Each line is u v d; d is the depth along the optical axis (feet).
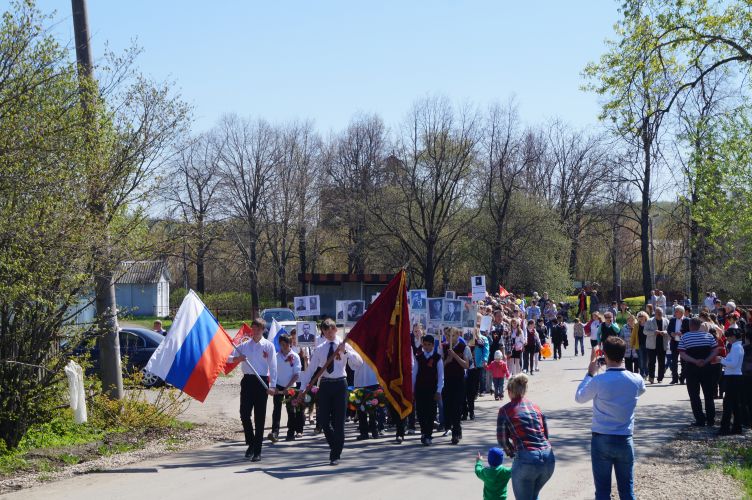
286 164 199.21
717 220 69.56
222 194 190.80
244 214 195.00
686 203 72.28
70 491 30.45
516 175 189.47
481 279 84.12
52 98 38.52
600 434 23.57
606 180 136.77
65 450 38.75
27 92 37.29
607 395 23.50
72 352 42.11
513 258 185.26
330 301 152.97
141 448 40.73
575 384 70.90
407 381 37.42
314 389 44.98
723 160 67.46
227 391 68.95
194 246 46.96
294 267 222.07
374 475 33.32
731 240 73.67
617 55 57.98
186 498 29.07
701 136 67.77
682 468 34.14
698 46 57.93
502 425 23.06
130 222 42.65
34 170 36.70
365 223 186.19
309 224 200.23
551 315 112.78
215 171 190.60
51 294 38.27
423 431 41.73
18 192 36.19
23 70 37.27
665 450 38.75
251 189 195.83
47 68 38.19
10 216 35.63
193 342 38.19
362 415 44.21
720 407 55.16
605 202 177.78
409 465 35.55
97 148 39.83
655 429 45.34
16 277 36.60
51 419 41.19
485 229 187.93
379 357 37.29
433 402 41.65
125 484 31.68
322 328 37.14
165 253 44.01
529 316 97.55
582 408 54.90
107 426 45.03
